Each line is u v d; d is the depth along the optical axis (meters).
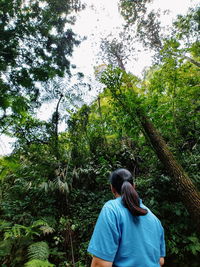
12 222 2.71
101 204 3.18
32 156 3.85
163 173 3.24
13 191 3.40
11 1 4.87
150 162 3.56
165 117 3.36
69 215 3.15
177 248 2.47
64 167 3.75
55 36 5.79
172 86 3.37
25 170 3.46
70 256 2.56
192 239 2.45
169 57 3.36
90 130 4.56
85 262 2.44
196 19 5.39
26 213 2.90
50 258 2.51
